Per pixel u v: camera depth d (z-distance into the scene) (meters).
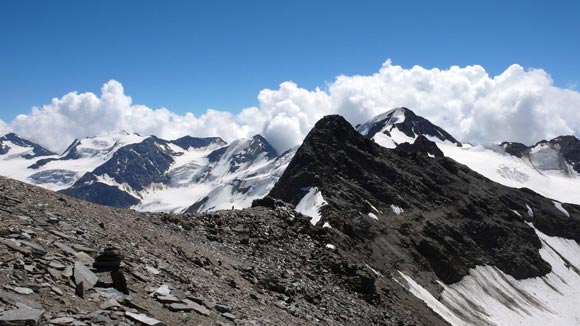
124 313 14.47
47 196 28.09
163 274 20.59
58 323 12.30
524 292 143.00
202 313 17.64
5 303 12.32
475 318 100.88
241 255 39.50
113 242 22.41
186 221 41.91
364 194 139.62
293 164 148.75
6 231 17.12
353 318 36.44
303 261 46.50
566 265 184.38
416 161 195.00
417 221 140.25
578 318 138.75
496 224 170.50
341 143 162.38
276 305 27.44
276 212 56.78
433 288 104.25
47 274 15.02
